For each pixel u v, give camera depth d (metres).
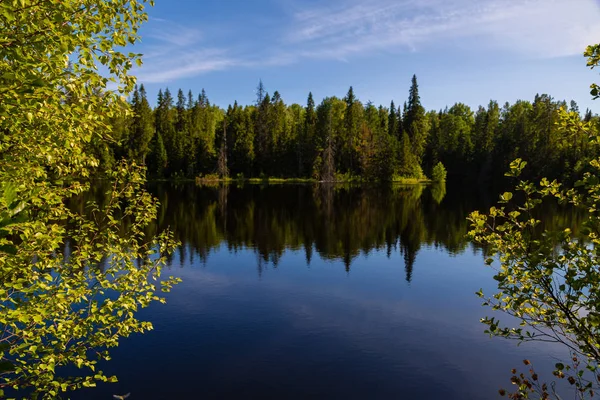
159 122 83.00
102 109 3.76
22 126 3.58
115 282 5.11
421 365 8.69
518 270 3.64
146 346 9.30
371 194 51.53
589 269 3.35
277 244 21.42
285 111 94.94
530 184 3.72
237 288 13.75
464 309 12.05
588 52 3.40
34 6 3.20
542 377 8.07
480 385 7.92
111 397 7.29
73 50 3.42
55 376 7.96
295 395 7.50
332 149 76.56
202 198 44.53
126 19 4.06
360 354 9.11
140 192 6.01
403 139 75.69
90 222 5.35
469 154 76.62
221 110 113.06
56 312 4.15
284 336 10.00
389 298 13.02
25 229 3.32
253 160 78.94
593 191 3.33
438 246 21.17
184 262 17.31
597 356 3.43
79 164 4.77
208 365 8.51
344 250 20.11
